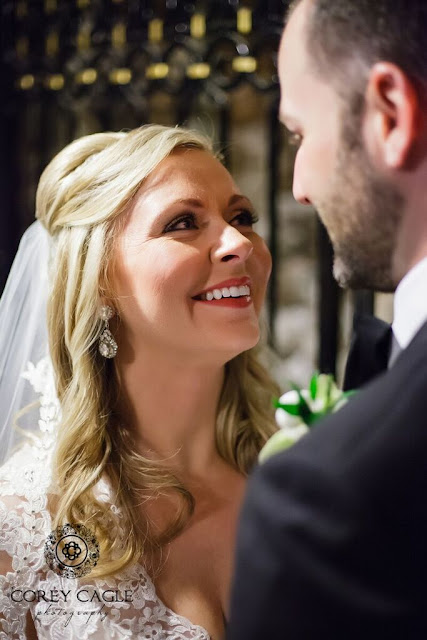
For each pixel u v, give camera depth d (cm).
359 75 109
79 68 375
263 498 97
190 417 194
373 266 116
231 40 340
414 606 90
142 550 182
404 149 106
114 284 186
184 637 175
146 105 386
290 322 431
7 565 183
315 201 119
